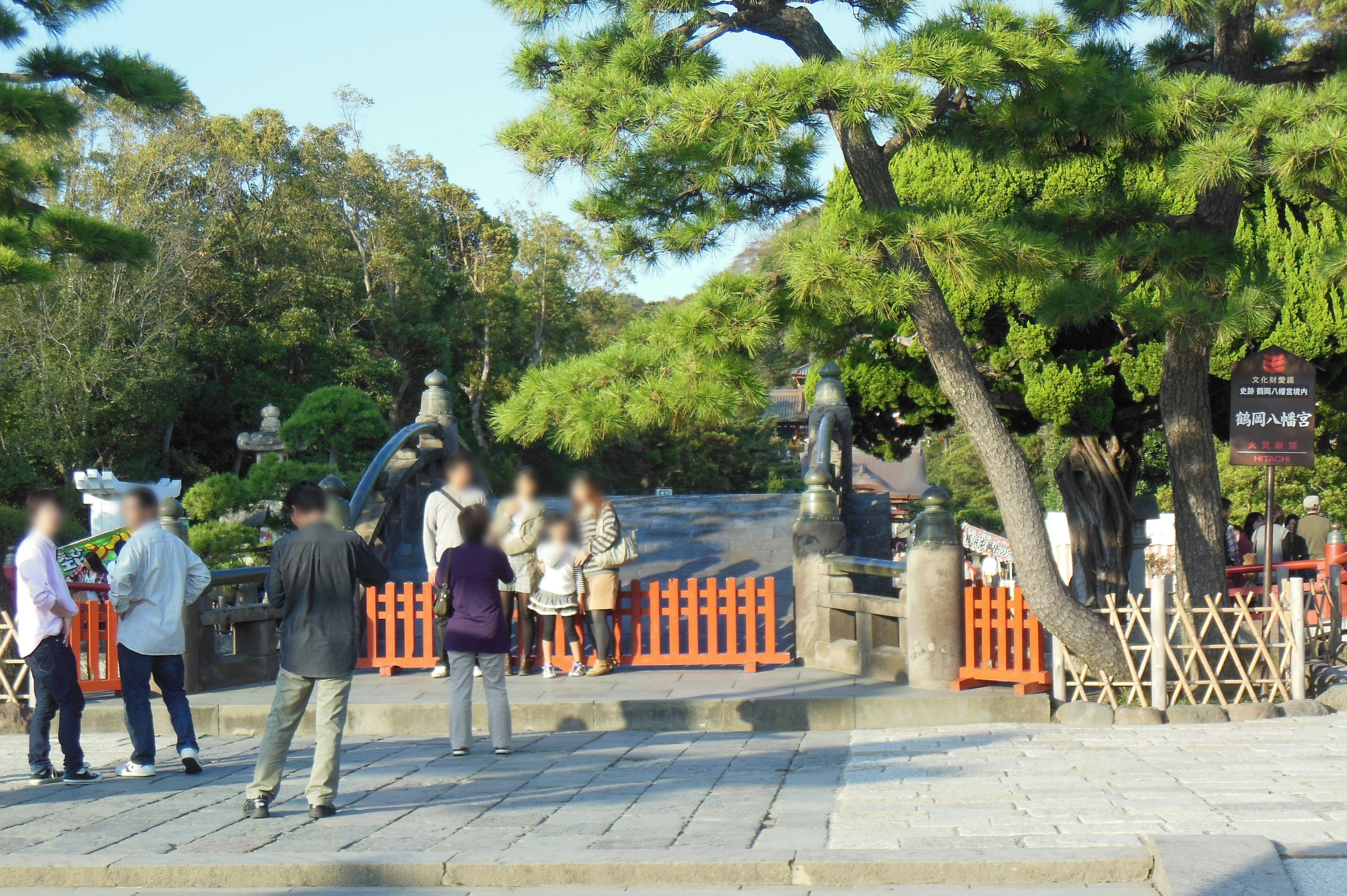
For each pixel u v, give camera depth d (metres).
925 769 7.37
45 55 11.92
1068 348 17.14
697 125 7.62
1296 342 15.64
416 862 5.55
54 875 5.67
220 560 16.59
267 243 45.56
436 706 9.42
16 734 9.43
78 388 35.19
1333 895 4.73
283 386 41.25
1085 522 18.25
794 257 7.89
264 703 9.45
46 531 7.78
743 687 9.97
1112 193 10.14
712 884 5.41
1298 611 9.24
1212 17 9.54
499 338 50.22
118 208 39.12
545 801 6.84
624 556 10.71
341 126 49.47
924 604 9.66
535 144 8.55
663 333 8.20
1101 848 5.38
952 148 9.91
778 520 16.14
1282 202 16.06
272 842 6.05
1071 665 9.27
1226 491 30.77
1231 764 7.19
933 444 60.38
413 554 15.45
